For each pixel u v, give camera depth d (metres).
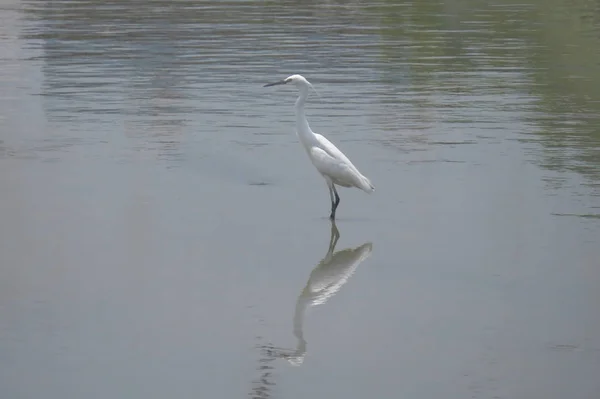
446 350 9.89
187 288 11.46
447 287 11.59
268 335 10.21
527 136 18.84
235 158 17.25
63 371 9.30
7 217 13.88
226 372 9.35
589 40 29.86
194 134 18.77
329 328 10.42
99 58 26.39
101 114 20.20
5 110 20.39
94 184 15.58
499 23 33.09
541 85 23.53
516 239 13.27
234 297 11.22
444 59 26.80
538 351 9.86
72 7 36.91
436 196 15.23
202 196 15.13
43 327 10.28
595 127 19.55
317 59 26.53
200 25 32.34
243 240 13.22
